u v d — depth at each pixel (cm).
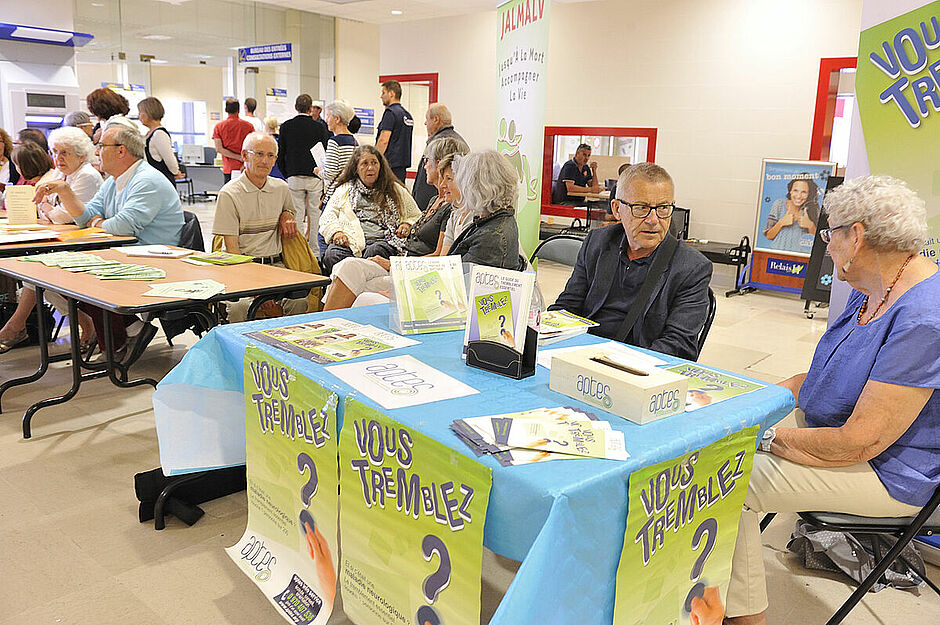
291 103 1299
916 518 188
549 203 896
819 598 234
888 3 267
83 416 357
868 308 199
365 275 402
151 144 661
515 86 441
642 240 248
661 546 153
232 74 1269
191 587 230
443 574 151
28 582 229
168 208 443
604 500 136
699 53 754
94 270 334
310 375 185
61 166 477
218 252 390
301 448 194
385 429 160
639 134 806
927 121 261
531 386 180
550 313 249
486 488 137
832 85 695
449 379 184
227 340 224
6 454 315
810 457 191
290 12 1271
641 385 157
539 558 126
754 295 719
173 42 1191
